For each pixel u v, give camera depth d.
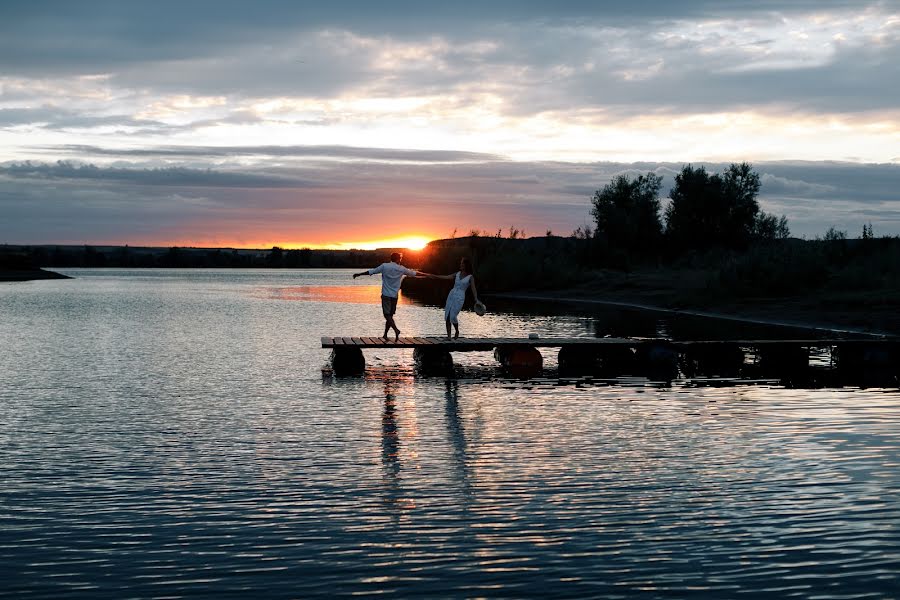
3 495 9.70
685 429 13.38
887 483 10.05
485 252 77.62
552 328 34.66
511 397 16.95
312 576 7.25
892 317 33.31
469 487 9.90
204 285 102.31
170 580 7.19
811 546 7.94
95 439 12.77
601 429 13.39
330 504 9.27
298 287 96.00
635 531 8.35
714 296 48.41
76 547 7.98
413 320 40.44
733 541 8.07
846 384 19.20
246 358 24.56
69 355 25.36
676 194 90.88
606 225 90.00
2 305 54.75
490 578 7.20
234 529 8.46
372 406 15.79
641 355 23.61
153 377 20.23
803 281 45.91
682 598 6.80
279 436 12.91
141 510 9.10
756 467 10.84
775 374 21.23
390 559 7.63
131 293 75.50
